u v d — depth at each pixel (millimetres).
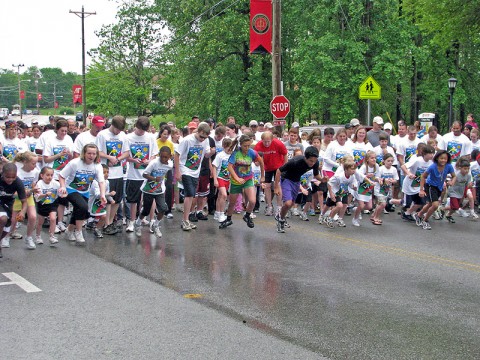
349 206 14547
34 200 9984
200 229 11742
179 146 11453
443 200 14195
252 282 7664
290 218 13398
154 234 11156
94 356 5152
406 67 28500
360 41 28109
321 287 7445
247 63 33500
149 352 5242
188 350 5289
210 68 32250
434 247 10070
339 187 11938
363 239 10781
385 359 5117
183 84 33500
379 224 12516
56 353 5227
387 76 27484
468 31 24469
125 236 10969
